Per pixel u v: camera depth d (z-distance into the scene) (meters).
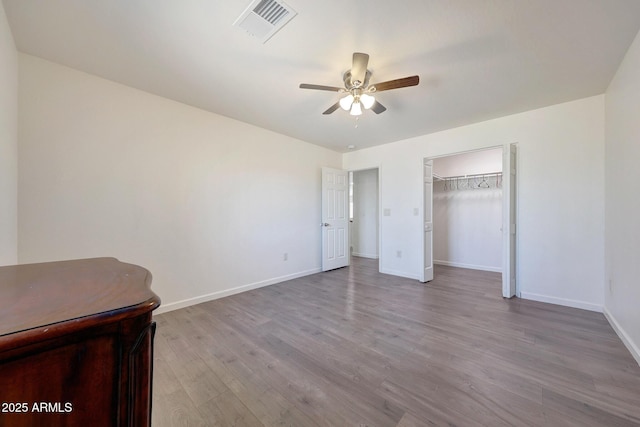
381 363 1.94
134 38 1.93
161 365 1.93
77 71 2.38
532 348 2.13
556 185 3.13
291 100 2.95
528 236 3.32
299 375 1.81
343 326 2.58
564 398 1.56
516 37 1.90
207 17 1.71
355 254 6.93
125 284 0.88
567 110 3.04
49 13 1.69
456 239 5.46
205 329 2.52
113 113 2.58
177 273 3.05
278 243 4.20
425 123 3.68
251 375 1.81
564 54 2.11
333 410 1.49
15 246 2.05
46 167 2.24
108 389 0.67
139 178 2.76
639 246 1.94
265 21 1.74
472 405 1.51
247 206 3.75
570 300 3.06
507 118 3.43
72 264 1.22
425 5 1.60
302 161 4.61
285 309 3.04
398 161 4.61
